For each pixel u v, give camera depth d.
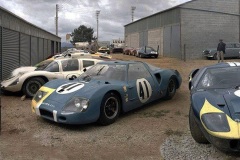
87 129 5.46
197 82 5.17
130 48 40.59
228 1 32.38
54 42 43.47
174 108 7.10
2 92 9.14
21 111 6.90
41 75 8.59
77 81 6.30
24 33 18.41
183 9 31.12
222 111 3.95
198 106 4.23
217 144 3.75
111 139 4.94
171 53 34.06
